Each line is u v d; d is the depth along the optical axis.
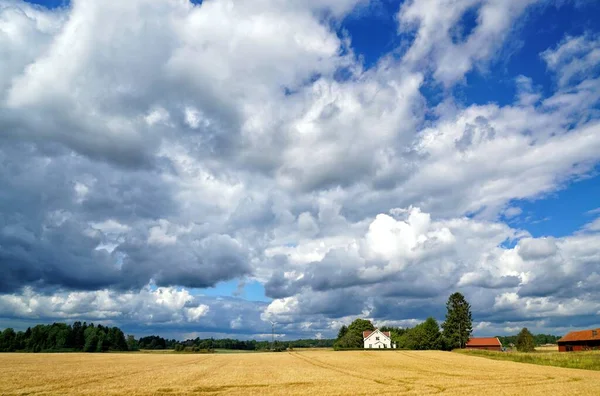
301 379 44.09
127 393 31.70
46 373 47.16
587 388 37.69
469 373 52.72
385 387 37.78
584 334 109.94
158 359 85.62
